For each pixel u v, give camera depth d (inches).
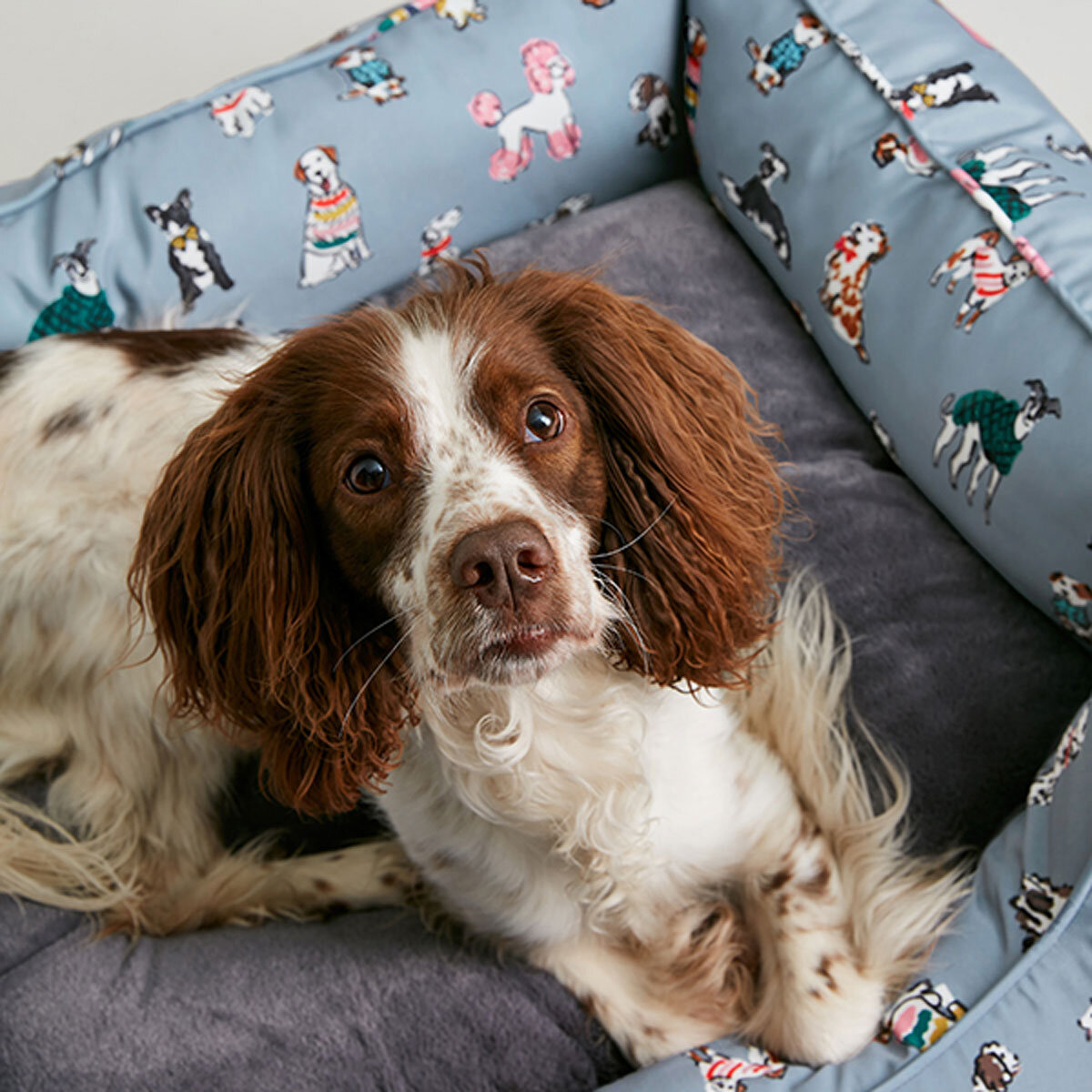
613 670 73.2
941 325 92.1
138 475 86.4
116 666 79.1
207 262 104.8
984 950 74.8
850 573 95.7
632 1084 72.1
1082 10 139.9
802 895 79.5
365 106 107.0
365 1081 76.0
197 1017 77.8
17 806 89.0
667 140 119.2
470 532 57.7
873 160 98.4
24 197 101.7
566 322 68.1
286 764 72.7
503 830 77.2
